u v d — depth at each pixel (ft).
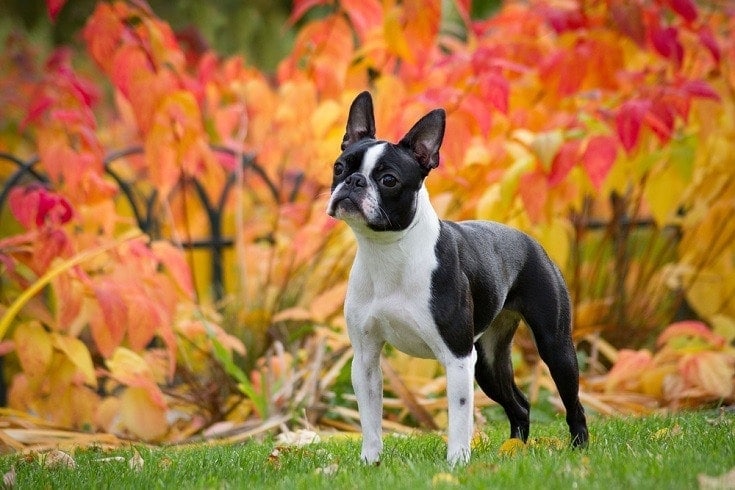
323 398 35.40
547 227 37.76
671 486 20.02
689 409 34.73
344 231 39.09
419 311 24.17
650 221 42.91
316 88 40.34
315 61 40.14
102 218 35.94
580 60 37.17
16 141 50.78
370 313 24.72
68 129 36.47
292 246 38.55
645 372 36.14
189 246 39.73
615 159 34.96
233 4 63.98
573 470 22.03
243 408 35.63
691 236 41.83
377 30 39.29
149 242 39.27
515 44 39.45
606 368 40.83
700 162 40.34
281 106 40.73
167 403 35.40
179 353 36.32
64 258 33.01
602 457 23.48
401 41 37.32
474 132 36.50
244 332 37.55
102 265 35.27
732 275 41.47
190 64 51.57
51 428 32.86
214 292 41.68
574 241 41.29
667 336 36.52
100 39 36.14
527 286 26.99
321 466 25.39
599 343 39.40
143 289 33.35
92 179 35.40
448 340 24.21
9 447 30.09
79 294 32.53
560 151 34.71
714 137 40.06
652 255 44.68
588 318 40.19
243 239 40.16
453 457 23.85
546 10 39.42
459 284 24.36
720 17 43.62
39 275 32.86
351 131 26.16
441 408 34.63
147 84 36.11
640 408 34.68
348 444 29.12
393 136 36.47
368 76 41.86
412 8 36.50
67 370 32.86
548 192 36.11
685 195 41.65
